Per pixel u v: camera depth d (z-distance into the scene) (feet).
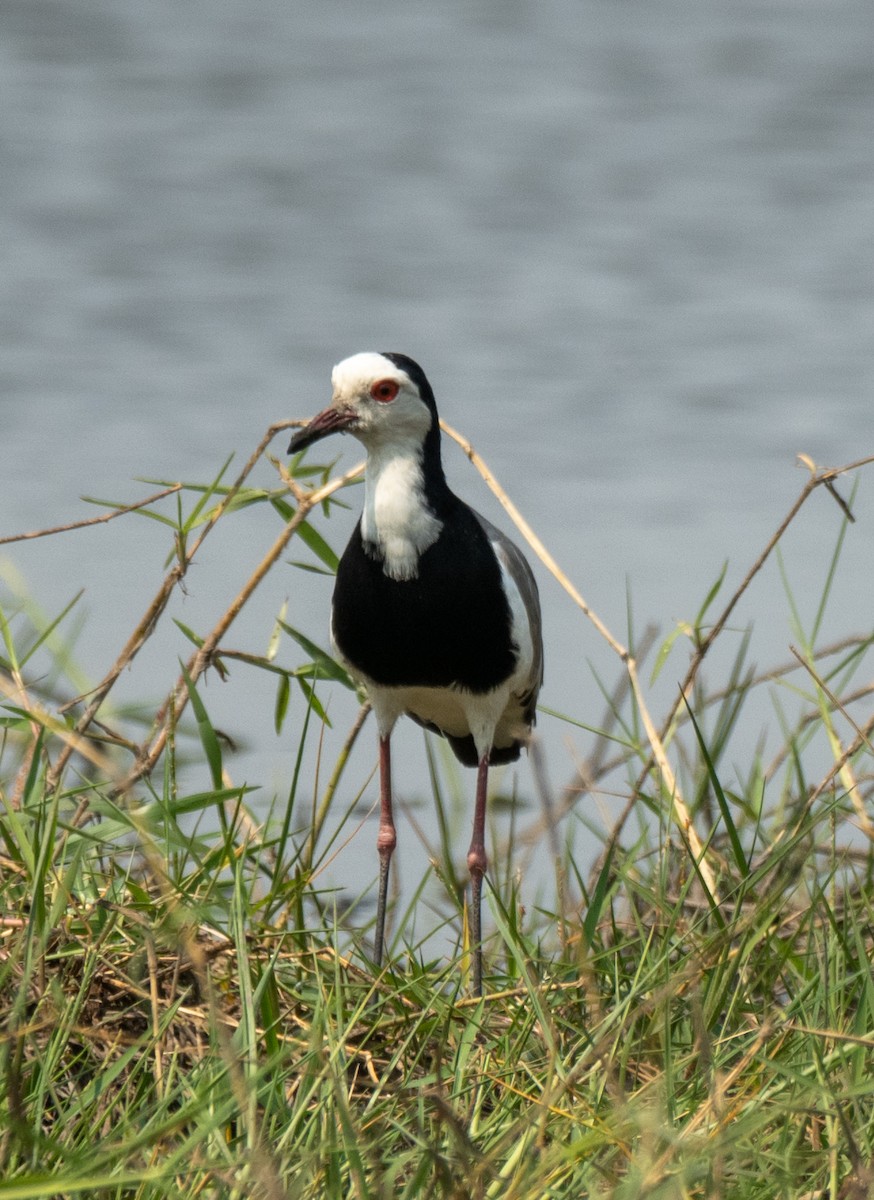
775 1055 27.04
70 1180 20.27
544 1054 28.25
